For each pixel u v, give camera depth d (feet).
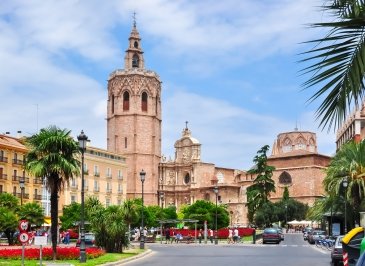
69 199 375.45
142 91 541.34
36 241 89.56
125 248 170.71
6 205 251.80
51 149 122.72
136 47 566.77
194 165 554.87
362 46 26.13
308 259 131.95
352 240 82.28
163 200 535.19
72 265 101.35
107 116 558.56
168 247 210.38
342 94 26.68
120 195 440.04
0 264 103.24
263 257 140.87
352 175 172.76
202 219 394.11
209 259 133.18
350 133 410.72
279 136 616.80
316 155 533.55
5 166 315.17
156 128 550.77
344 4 26.76
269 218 421.18
